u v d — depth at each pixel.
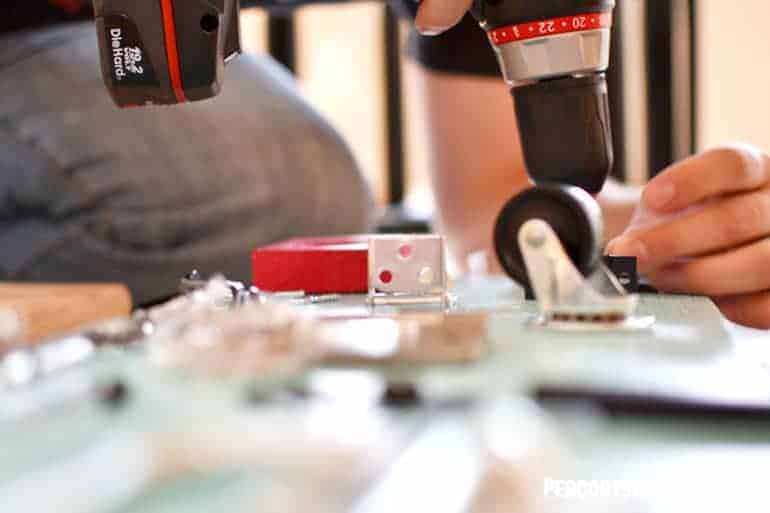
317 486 0.29
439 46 1.37
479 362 0.35
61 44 1.03
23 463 0.27
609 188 1.12
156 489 0.29
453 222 1.43
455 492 0.28
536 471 0.29
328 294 0.64
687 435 0.32
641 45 1.73
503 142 1.38
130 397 0.31
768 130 1.81
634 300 0.46
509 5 0.58
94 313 0.54
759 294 0.71
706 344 0.42
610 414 0.32
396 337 0.38
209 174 1.03
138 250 0.98
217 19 0.59
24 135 0.96
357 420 0.30
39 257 0.98
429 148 1.45
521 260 0.48
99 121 0.98
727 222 0.70
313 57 1.80
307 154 1.14
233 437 0.29
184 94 0.59
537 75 0.58
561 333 0.44
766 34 1.80
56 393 0.32
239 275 1.05
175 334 0.37
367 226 1.24
